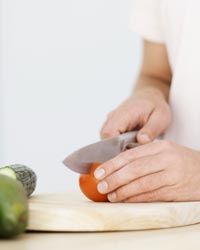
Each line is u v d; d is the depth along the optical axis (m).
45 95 2.26
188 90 1.31
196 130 1.32
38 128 2.28
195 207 0.90
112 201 0.91
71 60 2.19
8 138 2.33
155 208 0.85
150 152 0.92
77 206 0.82
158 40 1.44
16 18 2.29
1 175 0.70
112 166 0.91
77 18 2.17
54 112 2.24
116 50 2.11
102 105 2.15
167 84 1.50
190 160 0.93
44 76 2.25
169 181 0.91
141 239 0.75
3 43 2.33
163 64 1.47
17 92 2.31
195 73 1.30
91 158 0.97
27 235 0.77
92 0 2.14
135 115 1.16
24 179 0.91
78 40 2.18
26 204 0.69
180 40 1.32
